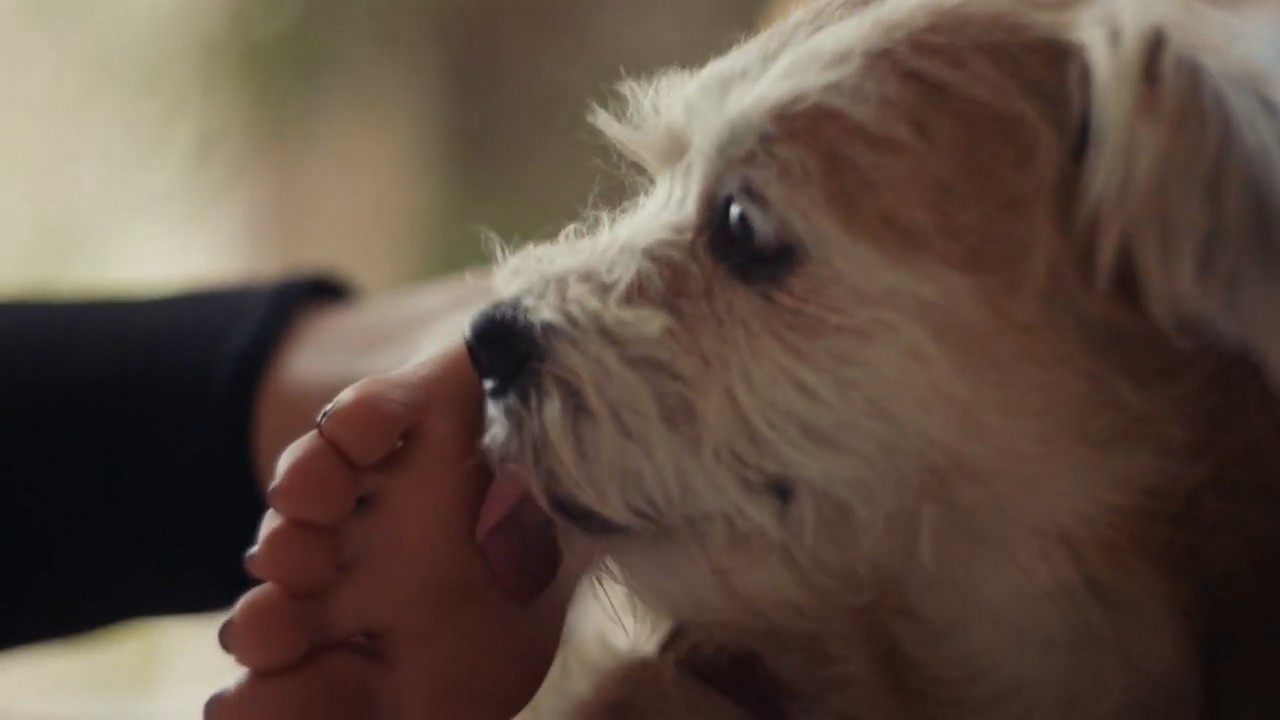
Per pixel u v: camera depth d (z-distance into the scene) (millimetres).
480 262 2572
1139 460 804
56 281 2465
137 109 2473
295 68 2518
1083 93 791
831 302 788
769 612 861
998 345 781
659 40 2551
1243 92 732
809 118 802
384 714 834
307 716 787
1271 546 824
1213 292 714
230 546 1189
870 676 908
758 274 810
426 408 851
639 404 805
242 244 2578
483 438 843
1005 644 860
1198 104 731
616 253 857
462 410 862
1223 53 754
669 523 824
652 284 831
